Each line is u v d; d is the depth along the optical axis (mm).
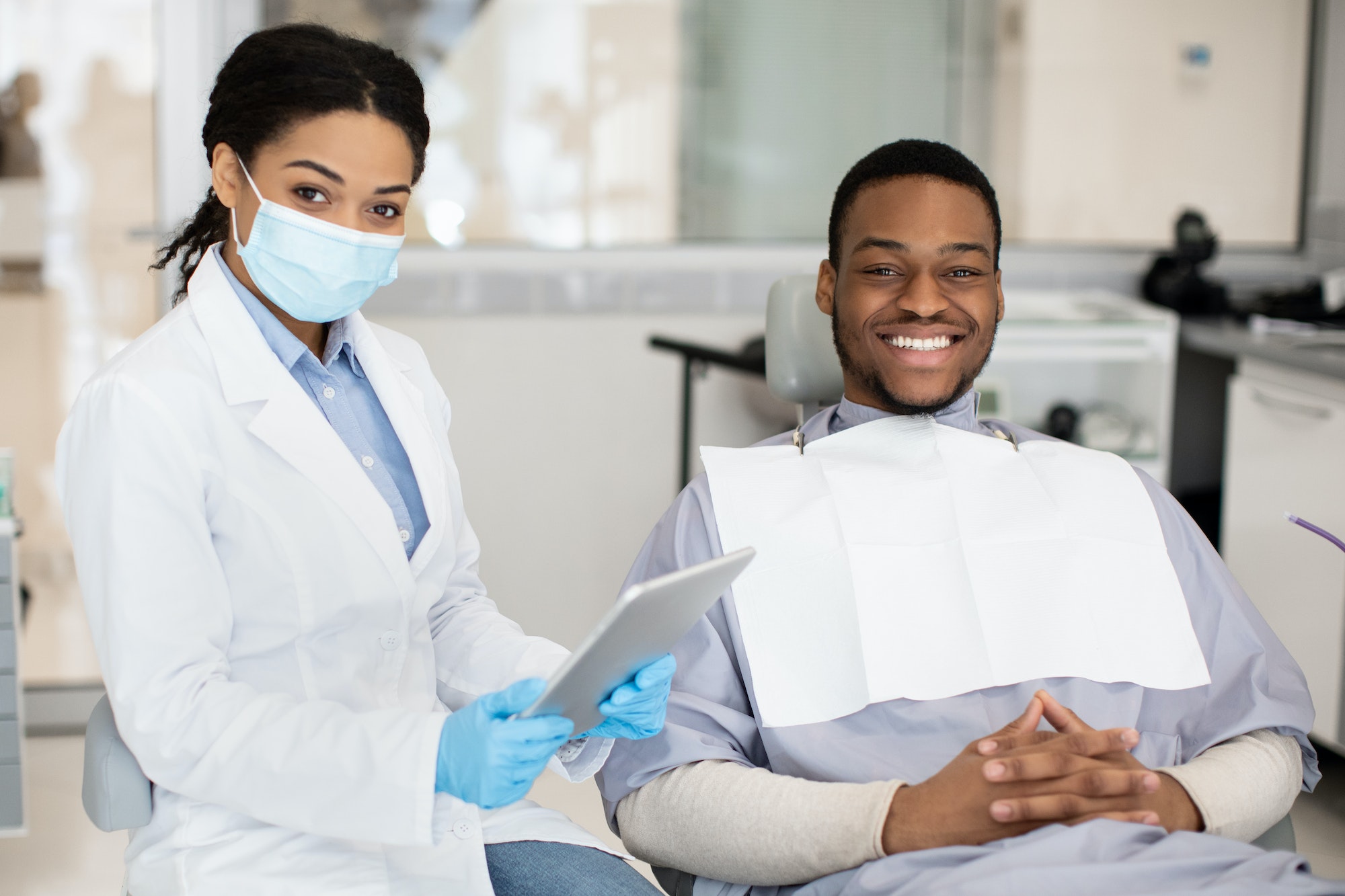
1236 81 3236
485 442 3145
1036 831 1110
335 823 1112
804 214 3193
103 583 1146
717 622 1338
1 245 3105
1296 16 3223
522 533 3191
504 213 3092
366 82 1190
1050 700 1211
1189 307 3057
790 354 1662
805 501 1361
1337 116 3215
